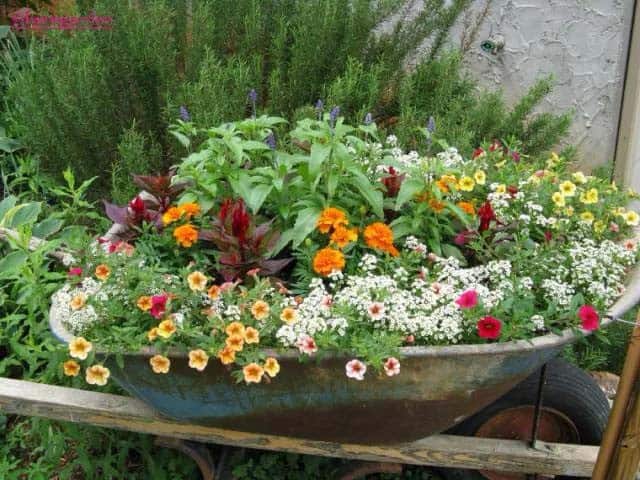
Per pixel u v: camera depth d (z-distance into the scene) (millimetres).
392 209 1547
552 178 1647
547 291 1358
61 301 1329
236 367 1267
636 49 2258
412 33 2260
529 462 1415
